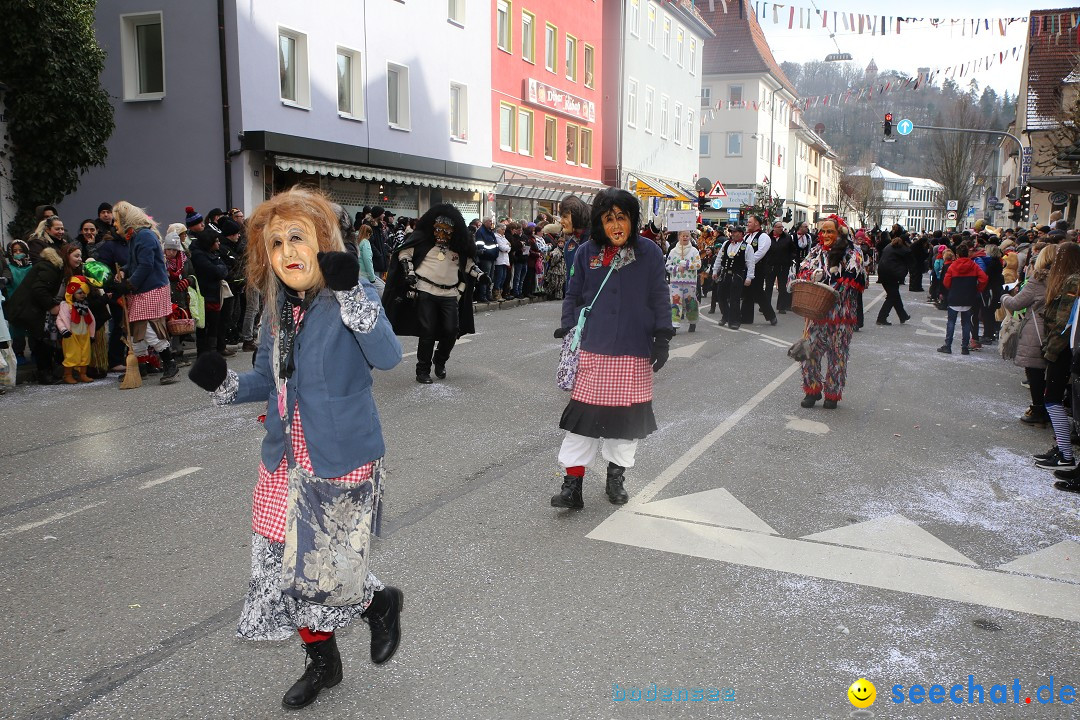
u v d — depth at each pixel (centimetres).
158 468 582
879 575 420
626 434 488
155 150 1702
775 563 432
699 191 2556
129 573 410
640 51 3750
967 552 452
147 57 1714
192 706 299
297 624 285
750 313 1535
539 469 589
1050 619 376
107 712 295
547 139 3094
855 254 778
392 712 297
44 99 1323
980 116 5641
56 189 1389
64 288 882
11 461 597
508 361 1041
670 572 419
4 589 392
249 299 1087
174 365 895
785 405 816
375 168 1967
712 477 577
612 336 484
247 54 1638
